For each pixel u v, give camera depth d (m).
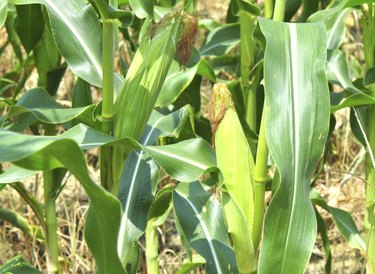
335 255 4.46
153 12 3.41
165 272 4.06
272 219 2.32
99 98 5.73
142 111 2.56
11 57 5.85
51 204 3.66
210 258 2.85
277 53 2.41
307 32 2.46
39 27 3.45
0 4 2.90
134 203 2.78
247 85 3.72
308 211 2.32
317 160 2.35
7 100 3.39
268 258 2.32
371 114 3.48
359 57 5.99
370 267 3.59
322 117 2.37
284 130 2.34
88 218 2.27
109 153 2.64
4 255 4.27
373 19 3.45
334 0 3.81
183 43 2.56
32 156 1.91
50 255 3.73
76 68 2.83
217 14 6.91
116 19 2.47
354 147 5.33
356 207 4.75
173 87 3.11
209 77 3.65
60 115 2.79
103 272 2.29
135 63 2.57
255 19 3.96
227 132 2.61
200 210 2.95
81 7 2.93
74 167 1.94
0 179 2.54
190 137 3.13
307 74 2.40
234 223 2.65
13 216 3.92
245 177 2.63
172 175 2.53
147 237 3.54
